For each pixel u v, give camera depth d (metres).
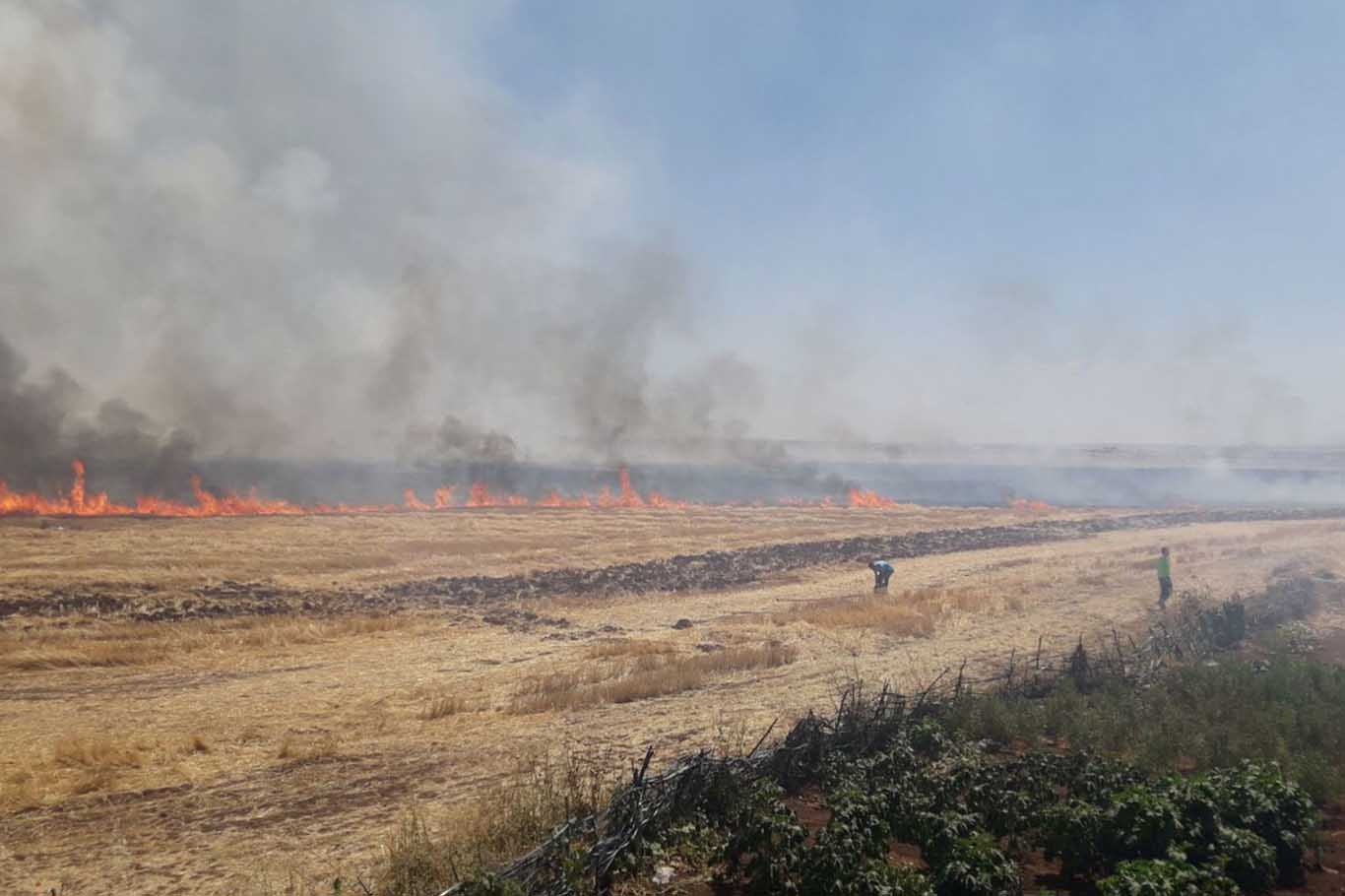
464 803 12.45
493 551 39.75
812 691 19.08
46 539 35.34
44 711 17.36
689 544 45.19
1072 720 15.40
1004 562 42.78
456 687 19.72
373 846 11.04
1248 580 35.66
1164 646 21.86
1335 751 13.43
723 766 11.16
